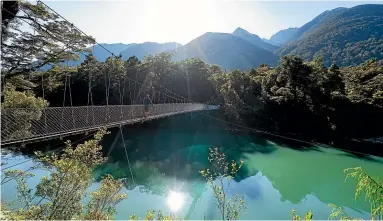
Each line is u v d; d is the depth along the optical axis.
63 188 5.30
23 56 14.34
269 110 39.16
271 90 41.44
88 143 6.04
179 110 26.98
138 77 42.84
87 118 10.76
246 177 20.11
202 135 35.78
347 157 27.84
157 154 27.17
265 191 17.62
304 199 16.97
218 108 39.78
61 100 34.75
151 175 20.62
